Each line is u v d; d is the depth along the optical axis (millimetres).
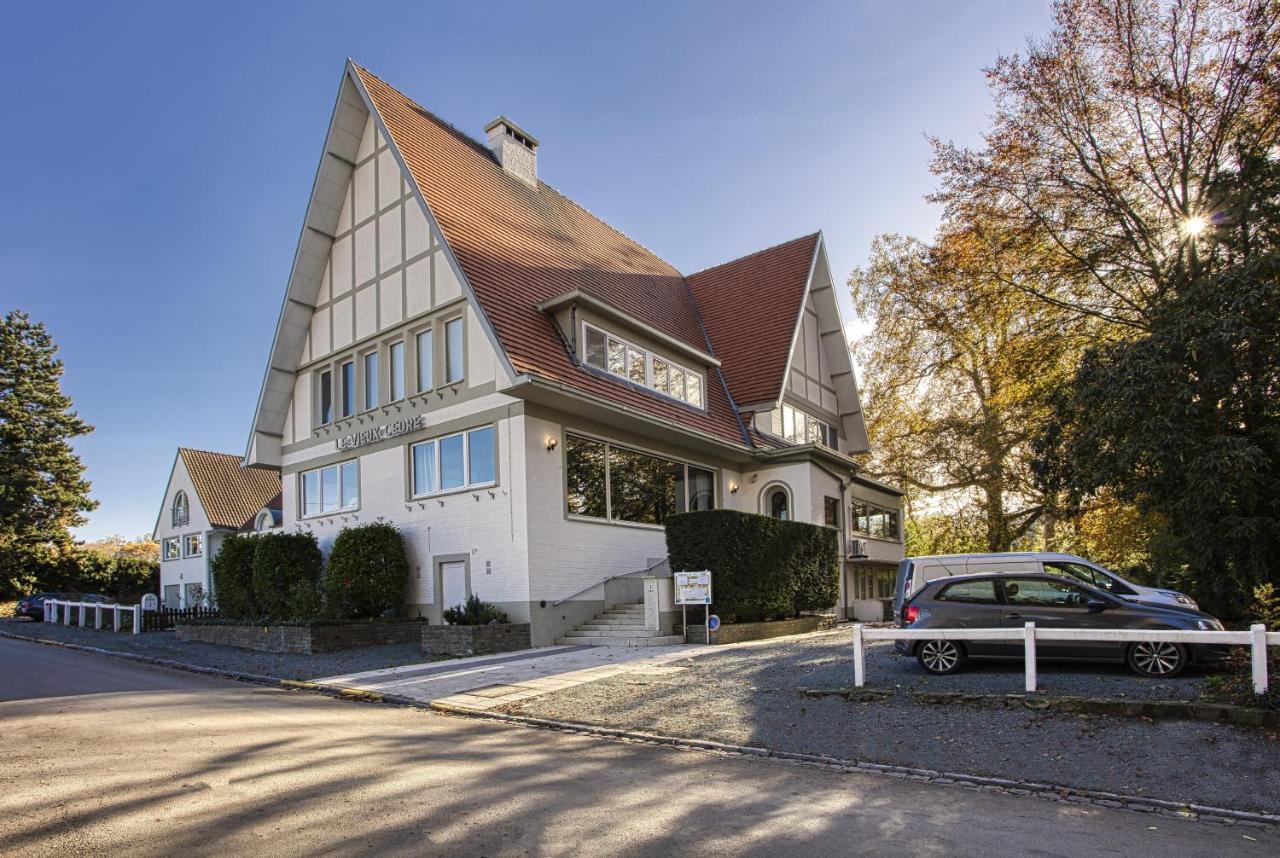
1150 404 12047
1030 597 11305
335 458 22453
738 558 18391
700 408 23797
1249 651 10359
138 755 7637
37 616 32094
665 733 9352
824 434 30812
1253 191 13469
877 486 30719
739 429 25047
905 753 8188
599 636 17859
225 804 6102
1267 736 7832
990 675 10812
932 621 11516
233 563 22375
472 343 18953
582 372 19141
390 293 21000
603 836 5605
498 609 17734
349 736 8922
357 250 22172
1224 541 12086
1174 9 18125
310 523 23188
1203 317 11672
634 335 21359
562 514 18516
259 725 9383
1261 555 11875
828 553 22891
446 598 19188
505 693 11898
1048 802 6785
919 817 6262
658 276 29422
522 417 17812
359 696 12289
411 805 6211
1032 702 9164
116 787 6512
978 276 23812
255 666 15414
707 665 13461
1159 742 7934
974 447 29906
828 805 6559
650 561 21203
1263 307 11328
